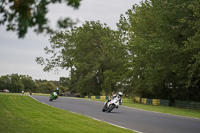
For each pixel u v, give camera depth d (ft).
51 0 17.75
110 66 422.41
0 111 91.81
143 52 227.81
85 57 418.31
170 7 196.13
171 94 247.70
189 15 191.21
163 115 112.88
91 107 138.41
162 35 203.00
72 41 436.76
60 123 69.10
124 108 148.36
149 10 255.91
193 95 233.35
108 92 411.54
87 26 421.59
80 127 63.41
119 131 59.93
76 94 471.21
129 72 289.12
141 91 277.23
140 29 252.01
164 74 208.33
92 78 423.64
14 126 57.57
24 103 146.00
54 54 447.83
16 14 18.15
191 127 75.66
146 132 61.46
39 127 58.95
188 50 175.63
